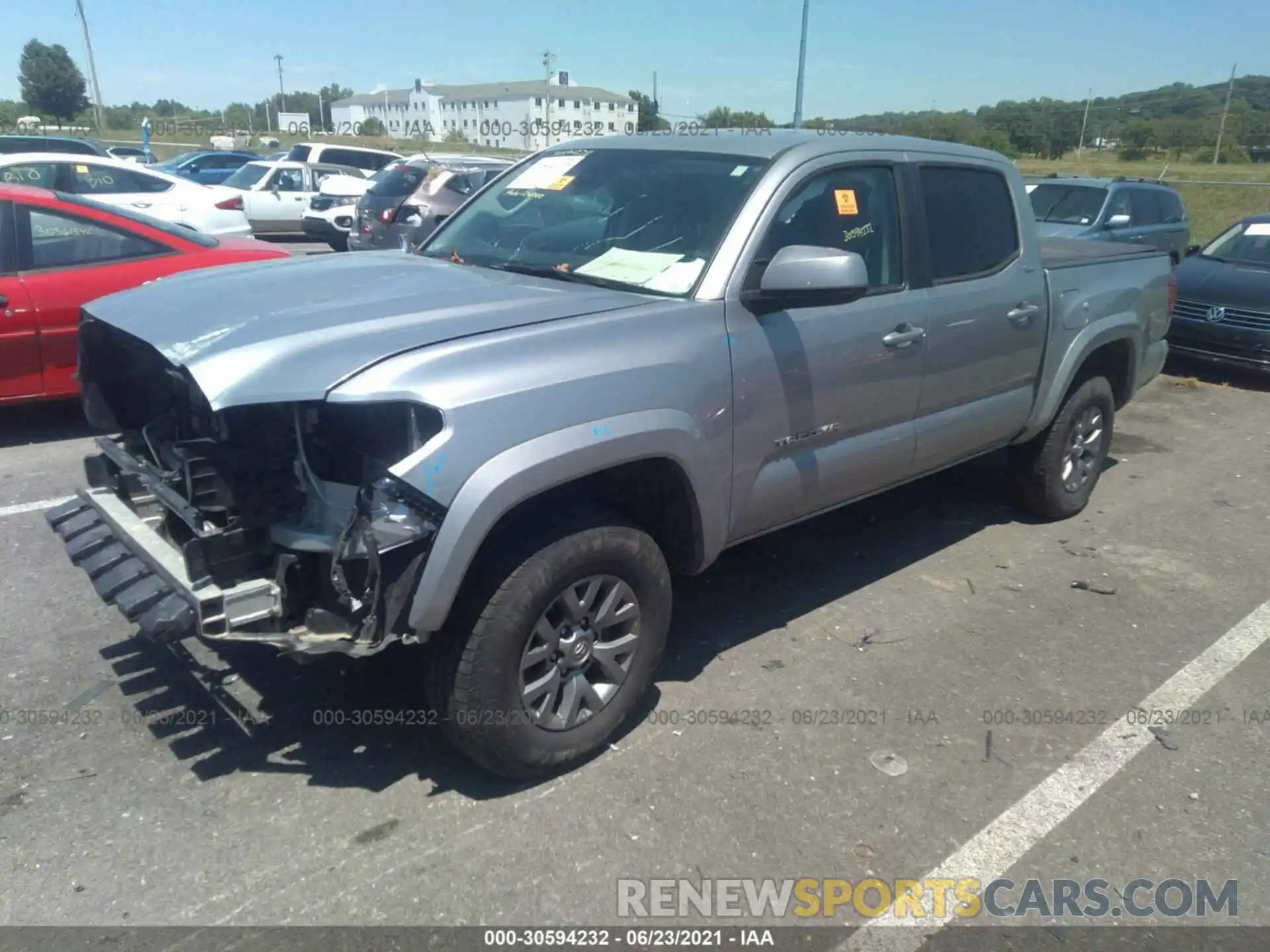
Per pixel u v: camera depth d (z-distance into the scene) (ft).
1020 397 16.24
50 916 8.52
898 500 19.53
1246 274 31.09
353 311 10.23
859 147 13.29
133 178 42.68
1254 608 15.30
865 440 13.46
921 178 14.14
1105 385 18.16
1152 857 9.80
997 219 15.51
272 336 9.50
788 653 13.42
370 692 11.97
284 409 9.32
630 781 10.57
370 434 9.25
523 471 9.20
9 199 19.85
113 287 20.67
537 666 10.16
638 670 11.01
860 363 12.79
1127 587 15.93
